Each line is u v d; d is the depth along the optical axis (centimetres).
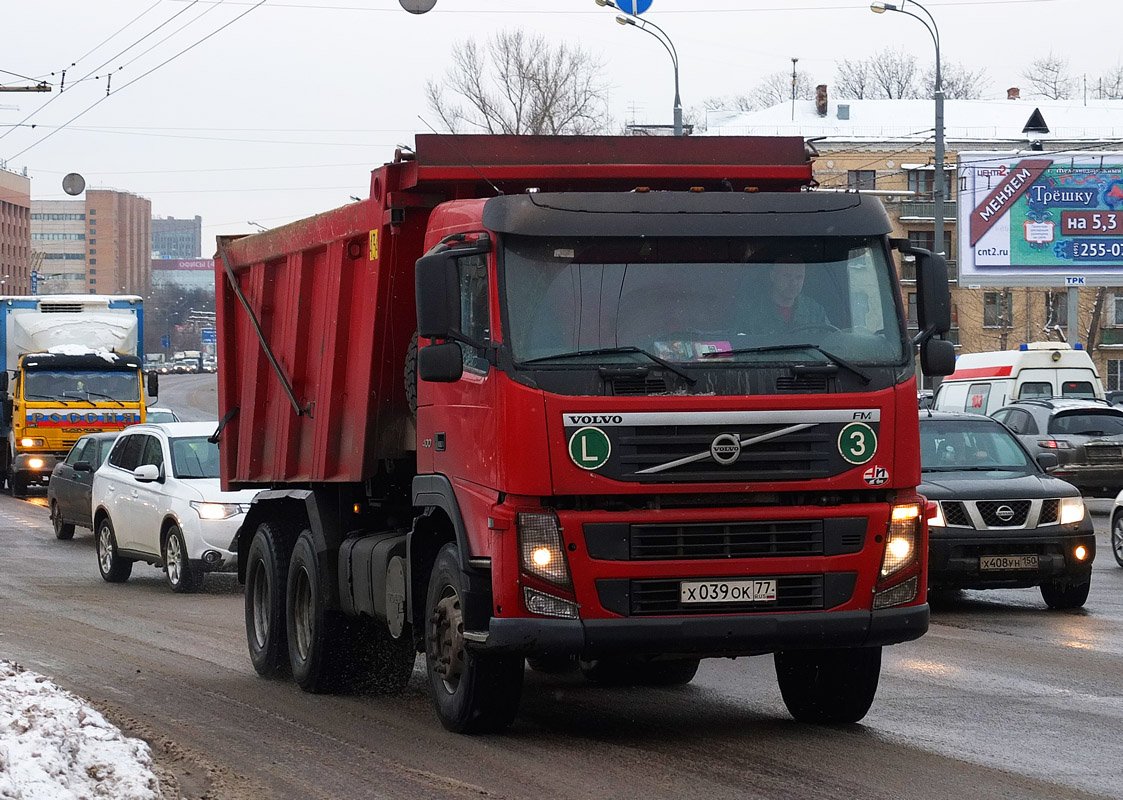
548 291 860
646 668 1184
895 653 1303
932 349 913
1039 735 930
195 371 17050
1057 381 3788
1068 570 1584
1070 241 5628
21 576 2139
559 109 5750
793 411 853
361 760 866
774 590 852
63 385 3659
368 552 1089
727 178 1013
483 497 868
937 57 4284
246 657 1355
